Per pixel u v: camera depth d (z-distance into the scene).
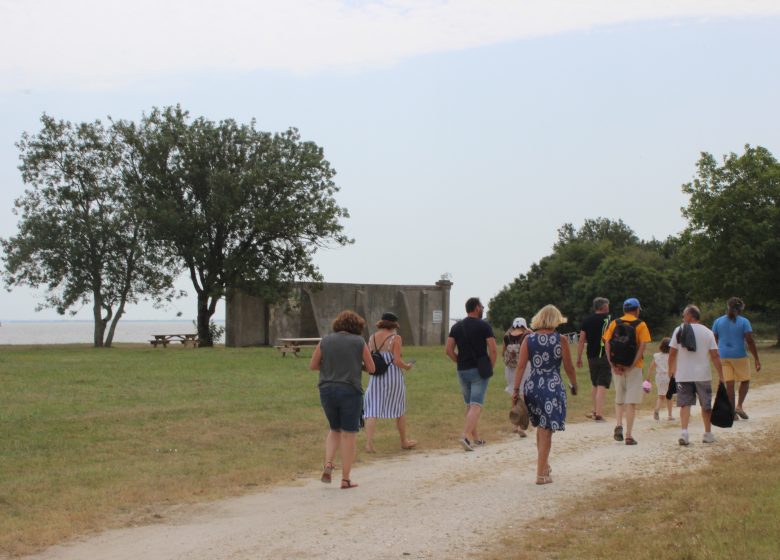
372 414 11.84
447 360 29.98
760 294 41.91
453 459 11.16
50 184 41.88
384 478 9.92
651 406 16.73
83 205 42.50
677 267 78.56
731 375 14.08
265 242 43.44
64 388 19.41
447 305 48.03
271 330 43.69
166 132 41.84
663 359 14.49
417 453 11.76
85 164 42.16
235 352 34.31
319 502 8.70
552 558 6.56
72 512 8.21
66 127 41.88
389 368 11.85
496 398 17.80
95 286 42.22
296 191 43.47
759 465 9.79
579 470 10.13
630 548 6.54
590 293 77.62
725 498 8.02
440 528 7.56
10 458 11.16
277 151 43.28
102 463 10.95
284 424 14.17
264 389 19.58
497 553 6.73
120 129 42.50
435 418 14.95
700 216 42.53
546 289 85.06
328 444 9.62
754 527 6.80
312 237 43.28
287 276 43.38
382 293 46.41
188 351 35.44
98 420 14.28
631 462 10.53
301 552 6.86
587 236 120.38
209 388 19.73
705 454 10.91
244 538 7.32
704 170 43.28
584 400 17.67
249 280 42.09
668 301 74.75
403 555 6.75
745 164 42.47
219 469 10.48
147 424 14.06
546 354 9.42
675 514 7.61
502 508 8.27
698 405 16.81
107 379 21.64
